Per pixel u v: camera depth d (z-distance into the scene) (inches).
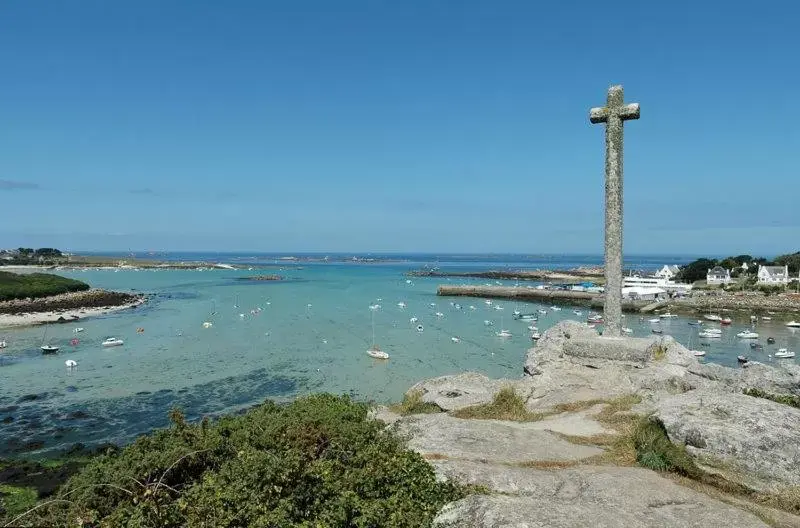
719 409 441.1
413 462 365.1
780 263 6520.7
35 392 1595.7
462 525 288.7
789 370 658.8
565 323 876.6
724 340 2923.2
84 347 2281.0
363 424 508.4
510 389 660.7
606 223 711.7
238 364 1973.4
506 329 2928.2
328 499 323.3
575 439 492.1
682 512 317.7
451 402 682.2
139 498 365.7
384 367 1956.2
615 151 692.7
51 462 1062.4
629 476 375.9
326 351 2224.4
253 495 319.9
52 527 349.4
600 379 673.6
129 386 1668.3
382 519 302.8
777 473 374.0
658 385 637.9
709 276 5949.8
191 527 303.4
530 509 289.4
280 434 472.7
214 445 488.4
